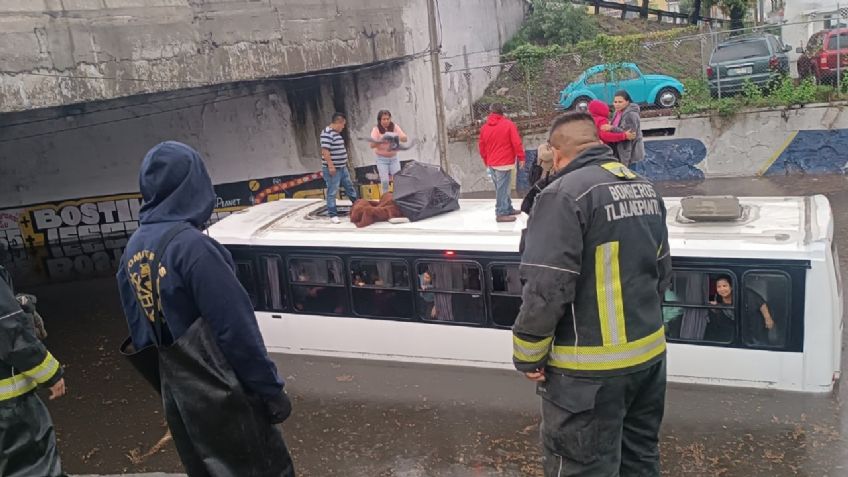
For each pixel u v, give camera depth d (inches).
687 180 794.8
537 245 118.6
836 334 290.8
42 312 565.3
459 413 324.8
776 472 260.1
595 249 120.0
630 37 973.2
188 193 113.3
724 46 792.9
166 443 333.7
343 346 379.2
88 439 343.3
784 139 753.6
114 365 435.2
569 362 123.3
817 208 319.6
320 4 606.5
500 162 352.5
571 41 1031.0
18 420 158.6
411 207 378.6
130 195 810.8
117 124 788.0
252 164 792.3
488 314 342.0
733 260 291.4
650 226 126.0
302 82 759.7
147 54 500.4
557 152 134.8
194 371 109.0
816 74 762.2
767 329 294.5
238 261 389.4
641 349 122.9
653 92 811.4
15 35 435.5
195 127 788.0
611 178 123.6
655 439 136.0
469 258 338.3
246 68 559.2
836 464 260.2
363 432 317.4
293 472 124.0
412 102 730.2
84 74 469.1
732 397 305.9
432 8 708.0
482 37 956.0
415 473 283.6
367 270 363.6
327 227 384.2
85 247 786.2
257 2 559.8
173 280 107.7
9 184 791.7
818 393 293.7
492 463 285.3
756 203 340.5
